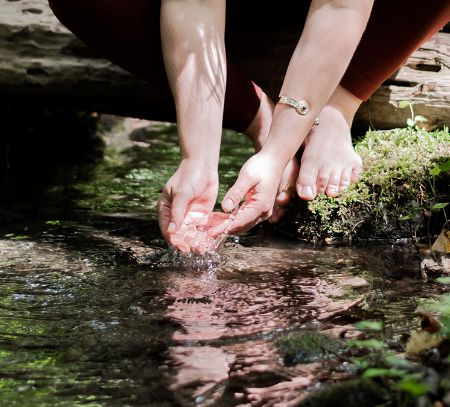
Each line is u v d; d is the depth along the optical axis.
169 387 0.97
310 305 1.19
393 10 1.46
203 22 1.32
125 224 1.61
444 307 1.08
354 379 0.95
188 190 1.25
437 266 1.35
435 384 0.93
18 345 1.08
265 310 1.18
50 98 1.92
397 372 0.95
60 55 1.86
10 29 1.86
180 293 1.24
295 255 1.43
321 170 1.47
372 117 1.73
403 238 1.51
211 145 1.29
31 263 1.38
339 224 1.52
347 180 1.47
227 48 1.78
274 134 1.31
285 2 1.72
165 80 1.56
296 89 1.30
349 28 1.30
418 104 1.70
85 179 2.02
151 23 1.49
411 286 1.27
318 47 1.30
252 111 1.55
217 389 0.97
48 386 0.98
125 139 2.54
